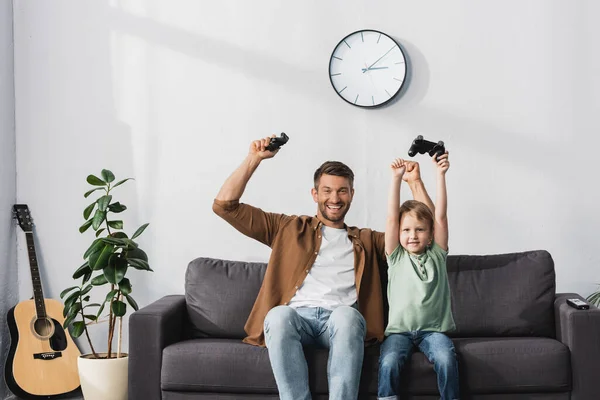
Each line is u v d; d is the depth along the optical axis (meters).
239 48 3.77
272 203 3.73
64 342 3.59
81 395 3.53
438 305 2.79
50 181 3.79
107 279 3.23
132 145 3.79
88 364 3.19
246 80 3.77
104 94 3.80
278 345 2.54
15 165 3.79
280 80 3.75
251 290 3.16
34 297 3.59
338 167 3.00
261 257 3.73
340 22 3.74
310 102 3.74
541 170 3.66
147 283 3.75
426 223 2.82
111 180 3.45
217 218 3.75
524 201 3.66
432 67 3.70
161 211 3.77
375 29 3.72
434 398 2.63
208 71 3.78
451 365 2.55
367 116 3.72
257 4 3.78
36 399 3.42
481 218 3.67
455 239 3.67
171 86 3.79
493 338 2.93
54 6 3.82
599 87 3.65
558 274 3.64
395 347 2.64
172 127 3.78
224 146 3.76
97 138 3.79
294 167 3.73
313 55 3.75
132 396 2.79
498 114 3.68
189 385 2.72
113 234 3.41
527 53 3.68
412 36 3.71
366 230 3.08
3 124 3.67
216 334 3.12
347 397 2.49
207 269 3.23
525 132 3.67
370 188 3.71
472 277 3.12
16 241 3.76
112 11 3.81
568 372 2.65
